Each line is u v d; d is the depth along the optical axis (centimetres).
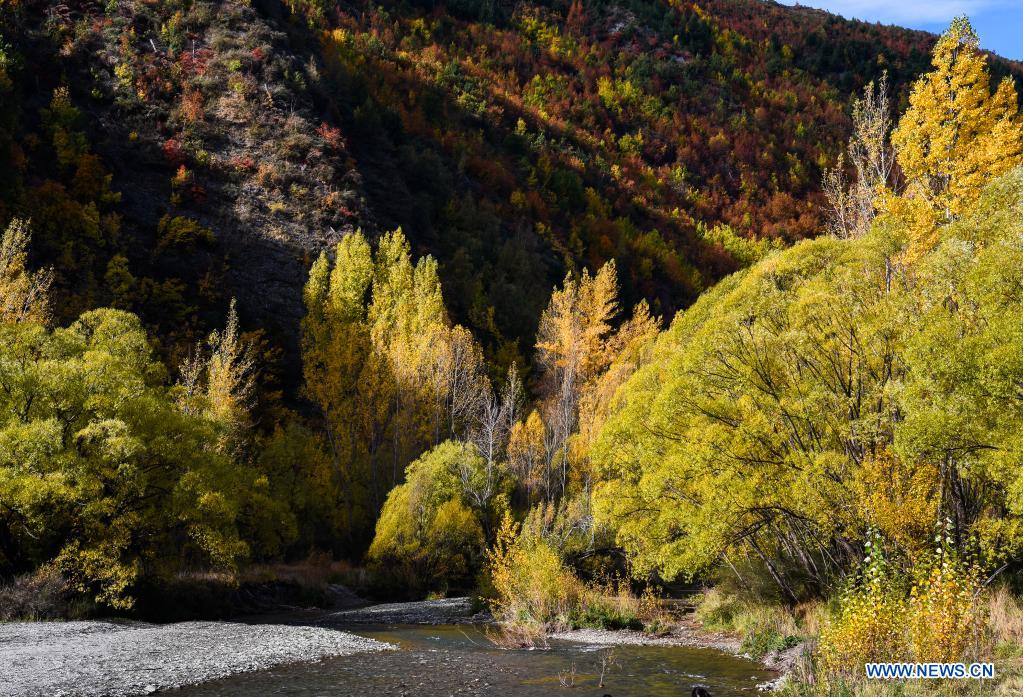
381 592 3406
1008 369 1077
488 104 16650
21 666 1265
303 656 1500
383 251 7581
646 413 2242
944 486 1474
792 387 1800
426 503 3594
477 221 10544
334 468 4912
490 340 8269
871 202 1998
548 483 4144
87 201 6362
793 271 2206
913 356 1249
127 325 2605
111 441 1964
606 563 2911
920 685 924
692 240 15900
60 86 7569
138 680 1183
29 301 3403
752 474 1705
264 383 5900
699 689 1046
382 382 5259
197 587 2547
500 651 1630
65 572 2114
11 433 1941
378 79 13488
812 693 1016
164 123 8019
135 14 9294
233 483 2458
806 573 2009
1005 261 1152
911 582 1223
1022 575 1425
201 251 6762
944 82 1853
